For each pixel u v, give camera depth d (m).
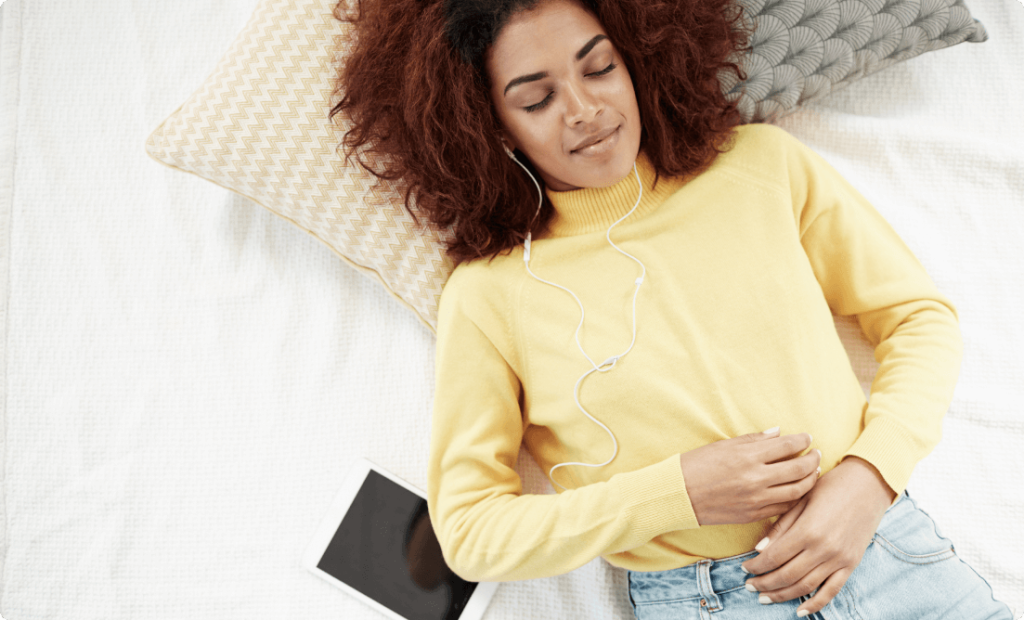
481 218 0.94
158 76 1.26
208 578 1.17
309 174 1.06
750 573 0.89
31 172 1.25
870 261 0.95
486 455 0.93
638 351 0.88
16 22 1.26
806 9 1.09
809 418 0.86
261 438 1.20
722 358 0.87
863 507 0.84
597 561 1.13
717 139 0.93
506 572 0.90
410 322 1.21
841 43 1.12
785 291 0.88
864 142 1.20
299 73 1.05
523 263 0.94
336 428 1.20
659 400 0.87
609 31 0.84
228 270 1.23
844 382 0.92
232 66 1.06
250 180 1.08
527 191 0.93
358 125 0.99
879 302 0.95
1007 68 1.19
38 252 1.24
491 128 0.85
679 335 0.88
